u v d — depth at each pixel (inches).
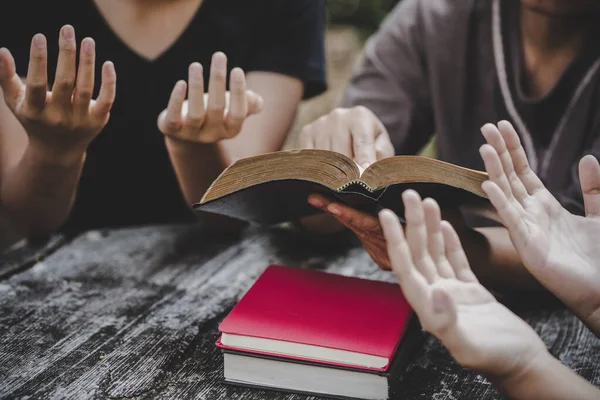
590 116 51.3
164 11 58.3
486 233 43.9
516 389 30.2
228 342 34.4
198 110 38.0
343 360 32.9
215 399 33.7
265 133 54.9
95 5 56.8
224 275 48.5
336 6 147.3
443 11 57.7
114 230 57.1
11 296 44.8
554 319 42.9
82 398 33.7
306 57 57.7
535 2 46.8
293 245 54.1
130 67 58.7
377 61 60.1
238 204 35.7
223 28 59.1
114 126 60.6
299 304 37.3
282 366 34.0
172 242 54.6
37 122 39.1
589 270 32.5
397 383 34.7
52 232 54.9
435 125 61.4
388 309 37.0
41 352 37.9
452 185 31.6
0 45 55.6
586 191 34.4
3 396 33.7
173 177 64.0
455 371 36.9
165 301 44.4
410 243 29.3
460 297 29.6
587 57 51.1
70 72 36.1
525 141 54.2
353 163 31.9
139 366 36.7
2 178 51.1
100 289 46.0
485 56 55.9
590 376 36.5
